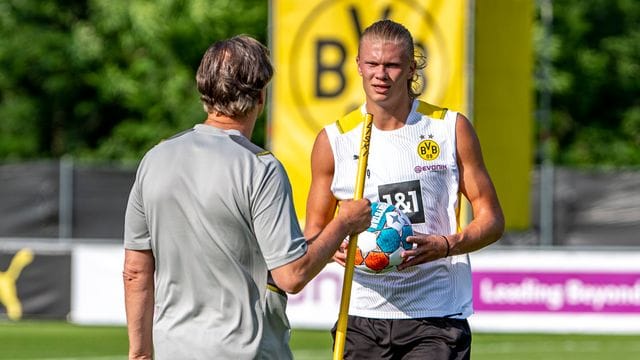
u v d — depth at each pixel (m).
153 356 9.96
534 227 34.91
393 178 11.85
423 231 11.85
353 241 10.68
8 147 60.81
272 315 9.44
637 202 34.66
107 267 33.28
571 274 31.52
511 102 27.47
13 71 61.22
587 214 34.84
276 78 25.19
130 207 9.76
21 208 36.22
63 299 33.56
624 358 26.70
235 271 9.34
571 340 30.53
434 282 11.94
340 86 24.98
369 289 11.96
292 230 9.30
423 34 24.45
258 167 9.33
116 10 59.00
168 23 58.44
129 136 58.94
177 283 9.48
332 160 12.08
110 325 33.19
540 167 35.28
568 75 60.28
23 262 33.78
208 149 9.45
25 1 61.56
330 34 25.00
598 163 61.56
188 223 9.41
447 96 24.36
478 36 27.19
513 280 31.53
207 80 9.50
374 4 24.72
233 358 9.30
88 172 36.22
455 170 11.94
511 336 31.50
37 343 29.12
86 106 61.06
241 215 9.30
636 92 63.75
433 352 11.80
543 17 59.38
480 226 11.72
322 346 28.50
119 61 60.41
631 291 31.41
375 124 11.96
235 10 59.12
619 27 63.03
